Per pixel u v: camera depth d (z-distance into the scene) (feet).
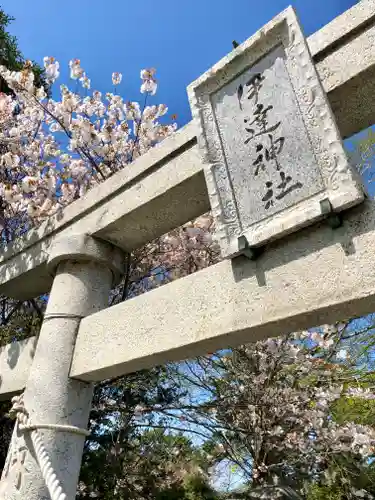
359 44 6.25
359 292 4.96
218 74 7.34
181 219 9.10
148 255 15.69
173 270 15.99
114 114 17.98
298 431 17.01
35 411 7.67
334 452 16.94
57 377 7.97
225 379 17.08
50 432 7.41
